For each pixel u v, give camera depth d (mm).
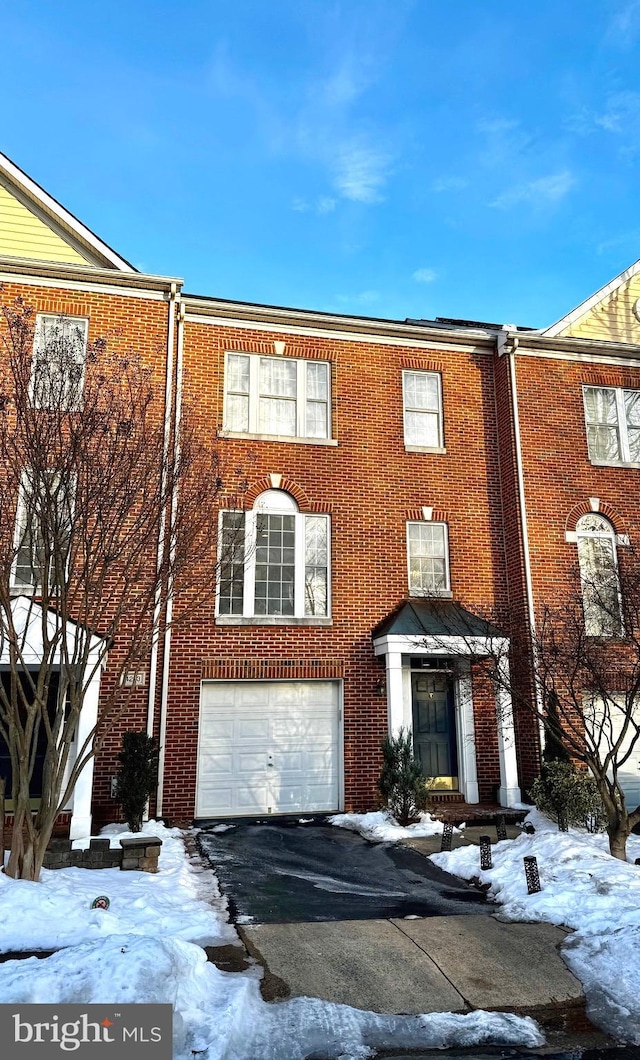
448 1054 5227
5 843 9156
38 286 14133
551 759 13602
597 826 12180
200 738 13633
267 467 14891
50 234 15086
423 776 13211
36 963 5504
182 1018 5145
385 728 14352
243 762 13773
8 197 15086
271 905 8445
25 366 8906
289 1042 5281
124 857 9391
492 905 8656
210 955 6801
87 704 10992
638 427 16984
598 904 8039
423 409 16344
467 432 16375
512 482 15852
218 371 15047
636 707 14281
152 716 12922
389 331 16219
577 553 15625
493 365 16953
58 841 9844
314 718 14281
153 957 5480
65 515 8641
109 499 8680
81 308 14203
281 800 13781
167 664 13328
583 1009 5949
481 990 6234
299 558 14742
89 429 8805
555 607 14539
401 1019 5672
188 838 11711
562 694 13992
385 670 14562
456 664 14039
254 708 14047
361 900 8758
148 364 14266
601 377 16875
